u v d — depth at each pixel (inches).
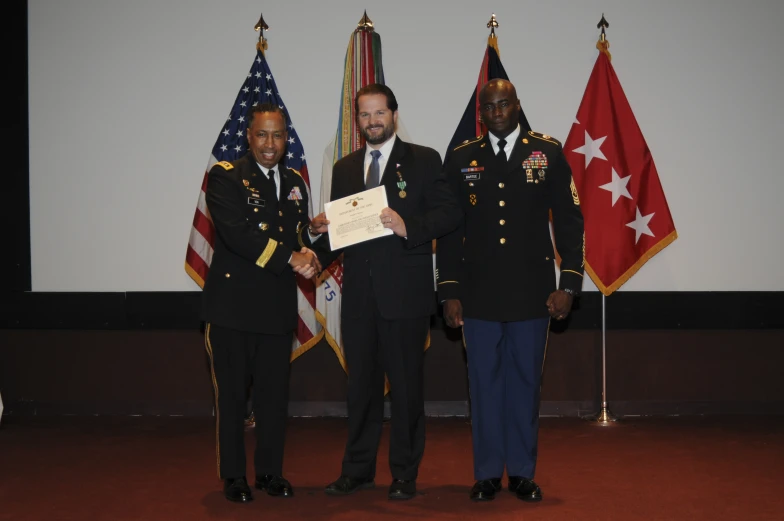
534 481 147.5
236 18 218.4
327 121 218.1
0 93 217.9
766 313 214.4
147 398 220.4
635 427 199.9
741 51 215.6
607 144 209.3
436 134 216.7
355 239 131.4
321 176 217.5
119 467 160.6
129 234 219.1
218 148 210.1
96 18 218.7
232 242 132.6
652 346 217.8
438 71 216.7
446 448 178.5
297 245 143.2
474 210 138.3
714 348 217.9
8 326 219.3
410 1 216.7
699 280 216.7
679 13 215.6
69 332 220.4
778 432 192.7
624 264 208.2
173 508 131.1
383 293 134.2
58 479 150.7
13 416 218.1
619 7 215.8
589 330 217.3
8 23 217.9
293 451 176.7
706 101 215.8
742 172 215.9
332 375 220.1
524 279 134.4
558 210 138.7
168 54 218.4
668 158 216.1
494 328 136.0
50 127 218.8
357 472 140.0
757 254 215.9
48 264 219.8
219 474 137.9
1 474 154.6
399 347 135.1
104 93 218.5
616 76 212.4
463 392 218.4
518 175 136.3
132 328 218.7
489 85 135.5
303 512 128.4
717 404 217.3
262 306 135.7
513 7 216.2
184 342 220.1
